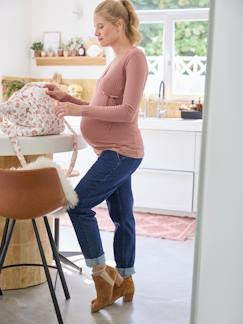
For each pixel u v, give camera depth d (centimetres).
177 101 511
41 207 225
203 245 138
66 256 338
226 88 131
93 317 247
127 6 246
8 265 260
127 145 246
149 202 469
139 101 240
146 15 521
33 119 243
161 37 521
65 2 527
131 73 237
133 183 471
